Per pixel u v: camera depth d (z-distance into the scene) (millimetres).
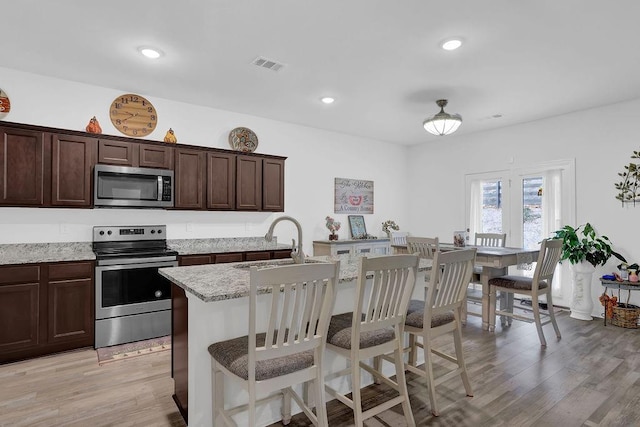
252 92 3922
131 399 2320
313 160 5477
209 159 4164
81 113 3666
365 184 6133
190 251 3912
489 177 5547
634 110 4121
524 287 3471
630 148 4148
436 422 2080
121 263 3346
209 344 1905
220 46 2869
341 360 2369
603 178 4359
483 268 3787
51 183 3268
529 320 3467
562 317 4266
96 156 3490
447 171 6141
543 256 3355
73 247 3635
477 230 5715
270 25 2555
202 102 4273
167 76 3480
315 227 5484
